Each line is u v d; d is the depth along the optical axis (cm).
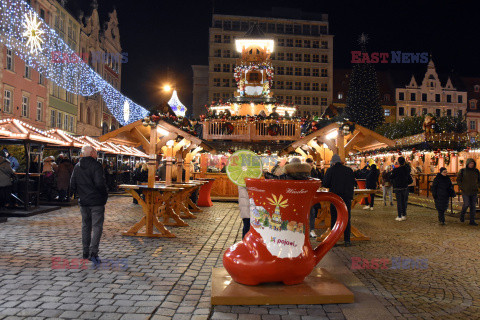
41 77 3356
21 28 2819
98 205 545
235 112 2030
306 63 6806
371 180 1348
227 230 848
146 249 631
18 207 1117
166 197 766
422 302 399
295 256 396
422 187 2095
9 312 349
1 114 2695
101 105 4853
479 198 1314
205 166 1827
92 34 4544
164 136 838
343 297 381
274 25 6819
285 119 1585
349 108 4891
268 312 356
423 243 738
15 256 562
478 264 571
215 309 362
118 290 415
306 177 429
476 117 6919
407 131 2764
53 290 412
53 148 1518
